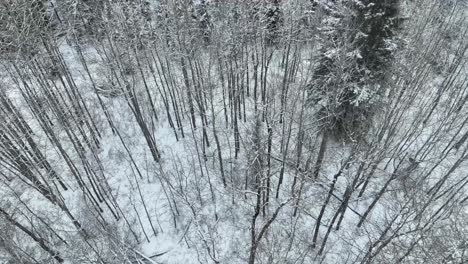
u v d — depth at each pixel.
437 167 21.22
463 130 22.55
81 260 18.38
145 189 21.80
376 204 20.22
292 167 19.52
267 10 24.61
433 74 25.30
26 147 19.08
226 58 22.12
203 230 20.27
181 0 20.86
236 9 22.98
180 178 22.09
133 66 22.72
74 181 21.58
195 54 22.03
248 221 20.45
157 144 23.78
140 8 22.17
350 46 16.45
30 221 17.89
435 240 16.83
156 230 20.48
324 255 18.80
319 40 19.69
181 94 23.47
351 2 17.38
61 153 20.34
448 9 28.30
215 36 21.55
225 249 19.73
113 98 25.22
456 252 15.75
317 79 18.67
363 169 17.25
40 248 19.05
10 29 18.39
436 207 19.53
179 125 23.53
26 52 19.14
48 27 22.33
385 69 18.08
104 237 19.58
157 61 26.36
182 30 20.84
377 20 16.95
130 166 22.42
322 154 18.58
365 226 19.53
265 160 19.52
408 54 19.45
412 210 17.86
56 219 20.06
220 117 24.69
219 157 20.58
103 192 21.19
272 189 20.73
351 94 18.56
